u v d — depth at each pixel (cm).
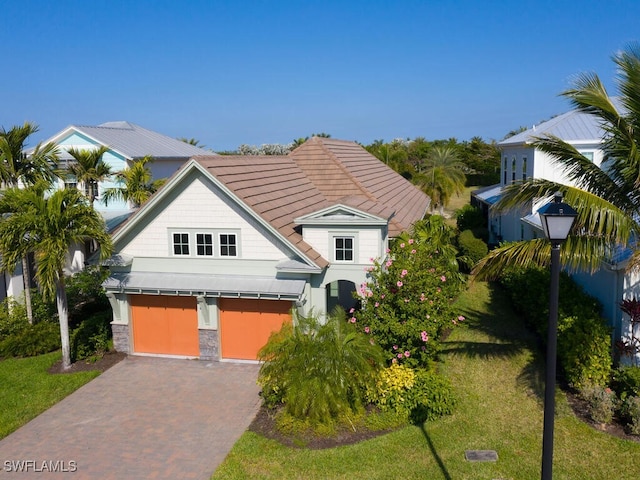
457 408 1396
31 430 1398
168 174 3166
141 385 1641
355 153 3212
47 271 1584
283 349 1380
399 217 2266
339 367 1313
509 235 3077
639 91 1239
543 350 1736
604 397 1301
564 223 781
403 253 1669
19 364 1797
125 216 2623
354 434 1305
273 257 1748
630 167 1242
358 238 1739
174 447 1302
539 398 1431
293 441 1284
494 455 1191
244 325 1803
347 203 1830
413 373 1448
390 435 1290
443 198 4666
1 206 1650
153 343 1877
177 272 1822
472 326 1983
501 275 2306
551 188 1290
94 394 1588
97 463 1246
